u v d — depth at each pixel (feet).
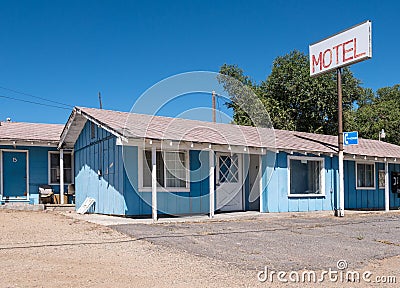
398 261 24.71
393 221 46.47
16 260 23.21
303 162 54.49
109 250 26.18
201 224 39.45
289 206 52.16
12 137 57.98
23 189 59.41
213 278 20.04
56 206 55.52
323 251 27.12
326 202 55.88
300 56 106.22
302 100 103.30
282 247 28.25
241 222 42.24
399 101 144.15
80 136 54.80
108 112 50.34
